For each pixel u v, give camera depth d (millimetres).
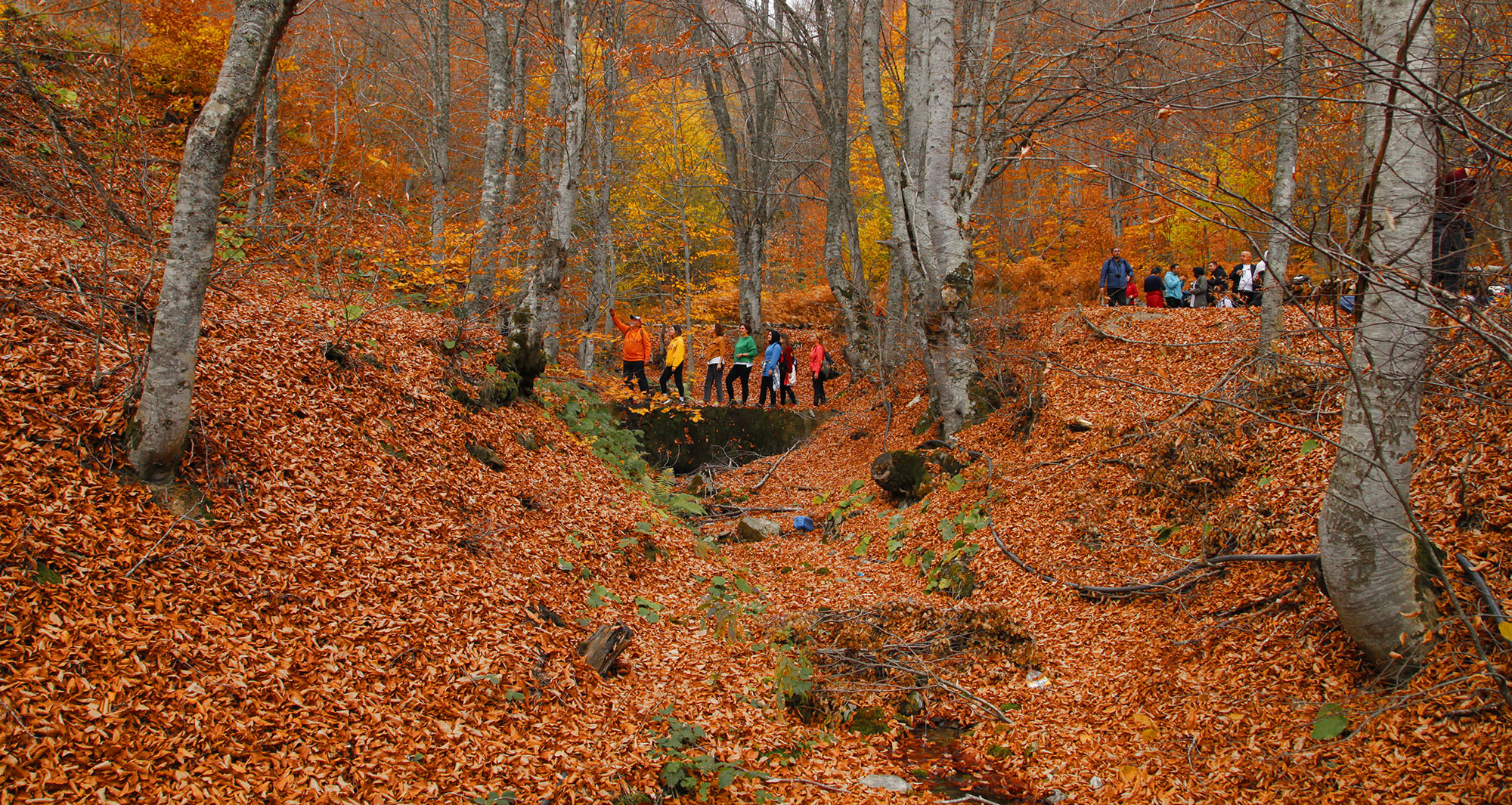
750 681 5562
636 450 13531
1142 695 5121
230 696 3418
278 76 10344
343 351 6859
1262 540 5957
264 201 9586
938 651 6176
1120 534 7242
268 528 4578
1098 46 5125
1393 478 4043
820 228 29656
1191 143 6070
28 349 4516
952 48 10312
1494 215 3352
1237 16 4781
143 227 6766
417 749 3652
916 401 14258
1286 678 4656
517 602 5352
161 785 2902
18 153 6543
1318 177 7043
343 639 4109
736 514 11828
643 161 20094
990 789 4402
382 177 15625
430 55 15703
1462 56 3135
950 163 10648
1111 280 15516
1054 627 6441
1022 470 9086
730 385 15945
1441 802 3221
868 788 4344
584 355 14852
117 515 3967
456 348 8617
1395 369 3904
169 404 4230
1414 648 4113
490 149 10430
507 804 3461
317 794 3148
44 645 3150
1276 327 8070
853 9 18688
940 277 10961
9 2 9289
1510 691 3279
